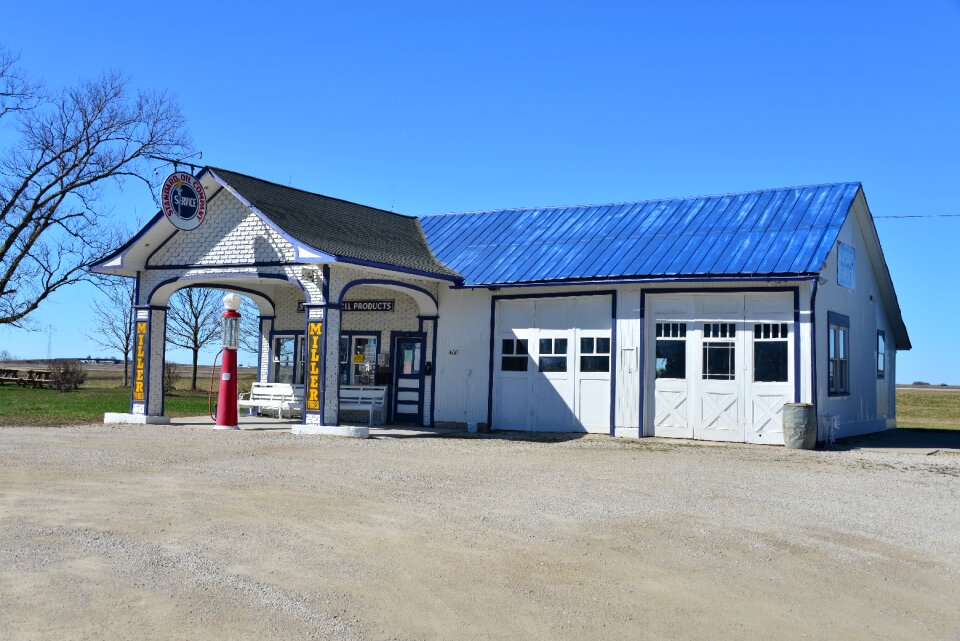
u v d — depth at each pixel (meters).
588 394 19.09
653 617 6.01
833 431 17.69
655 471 12.73
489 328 20.30
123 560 6.97
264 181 19.83
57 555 7.07
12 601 5.93
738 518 9.27
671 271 17.84
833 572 7.26
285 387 21.52
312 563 7.05
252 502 9.44
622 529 8.53
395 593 6.36
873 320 22.88
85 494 9.69
